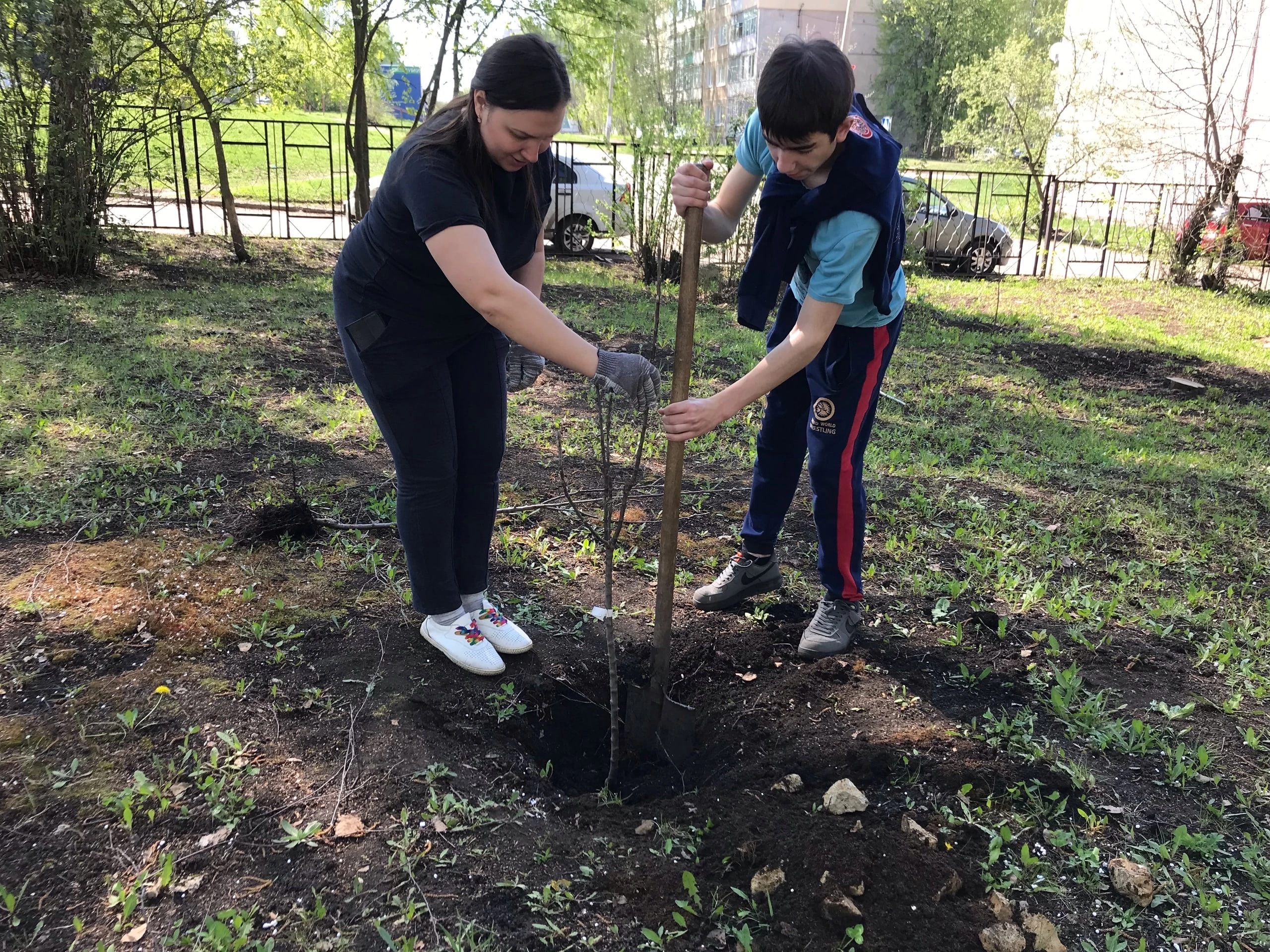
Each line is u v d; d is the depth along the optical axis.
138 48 8.95
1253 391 7.05
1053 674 2.81
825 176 2.34
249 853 1.98
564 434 4.93
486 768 2.34
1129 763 2.43
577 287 9.40
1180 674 2.90
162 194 15.98
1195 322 9.84
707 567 3.53
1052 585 3.51
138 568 3.10
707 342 7.22
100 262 9.03
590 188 12.73
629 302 8.77
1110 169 13.52
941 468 4.82
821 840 2.01
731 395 2.33
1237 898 2.00
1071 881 2.03
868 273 2.39
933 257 13.66
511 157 2.08
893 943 1.81
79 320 6.58
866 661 2.89
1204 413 6.41
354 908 1.86
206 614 2.86
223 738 2.28
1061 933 1.88
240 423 4.61
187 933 1.77
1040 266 14.92
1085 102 14.59
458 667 2.72
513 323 2.05
